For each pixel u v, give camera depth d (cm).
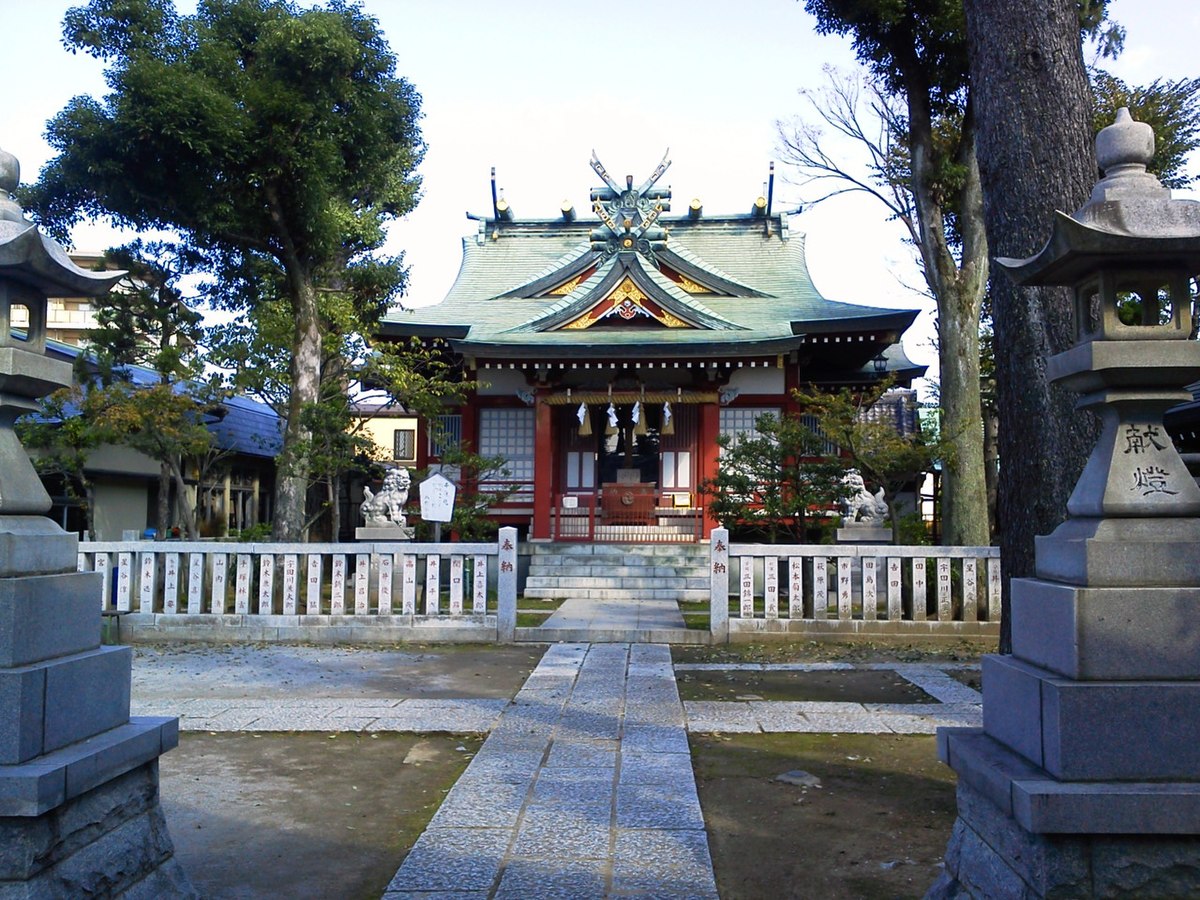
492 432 2309
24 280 363
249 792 586
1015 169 741
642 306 2252
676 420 2358
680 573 1948
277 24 1603
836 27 1616
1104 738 304
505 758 647
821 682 955
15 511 346
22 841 296
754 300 2495
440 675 995
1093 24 1548
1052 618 333
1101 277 348
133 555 1274
